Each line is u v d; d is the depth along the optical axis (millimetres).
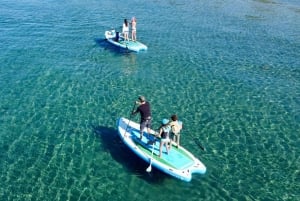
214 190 18781
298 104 28672
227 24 51562
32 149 21219
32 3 56062
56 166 19891
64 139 22328
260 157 21672
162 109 26672
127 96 28250
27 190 18094
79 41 39719
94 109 26000
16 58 34156
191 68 34656
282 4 67625
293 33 48812
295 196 18688
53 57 34969
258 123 25516
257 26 51469
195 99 28516
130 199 17875
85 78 30938
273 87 31562
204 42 42750
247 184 19344
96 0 61125
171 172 18797
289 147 22812
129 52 37438
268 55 39594
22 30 42406
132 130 21891
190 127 24484
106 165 20156
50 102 26641
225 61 37000
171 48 39781
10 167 19625
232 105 27922
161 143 19312
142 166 20203
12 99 26750
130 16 52062
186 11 58031
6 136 22312
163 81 31406
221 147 22453
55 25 45125
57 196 17781
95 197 17844
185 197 18234
